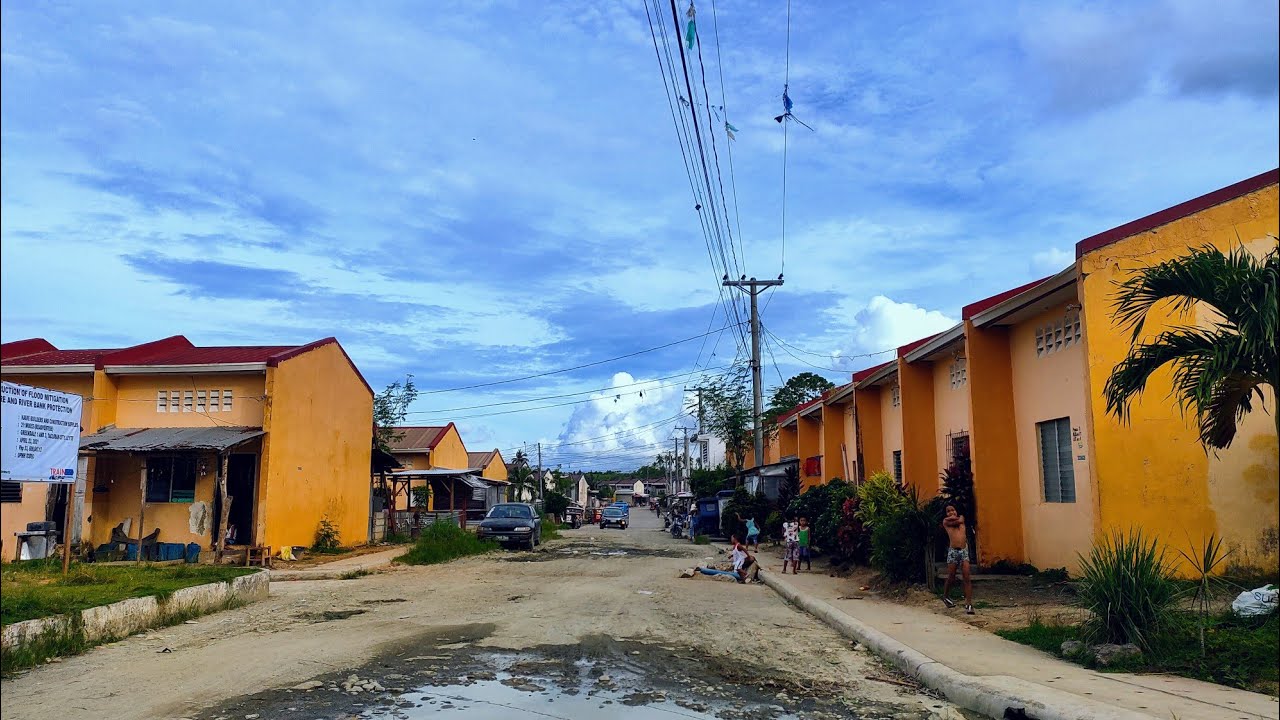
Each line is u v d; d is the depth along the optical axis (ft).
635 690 24.71
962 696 24.30
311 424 79.51
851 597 46.57
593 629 35.50
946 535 46.91
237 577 44.19
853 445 87.66
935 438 65.16
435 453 145.48
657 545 107.86
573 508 217.77
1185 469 38.19
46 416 40.91
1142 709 20.93
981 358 52.42
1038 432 48.88
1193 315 38.65
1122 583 27.96
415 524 109.50
